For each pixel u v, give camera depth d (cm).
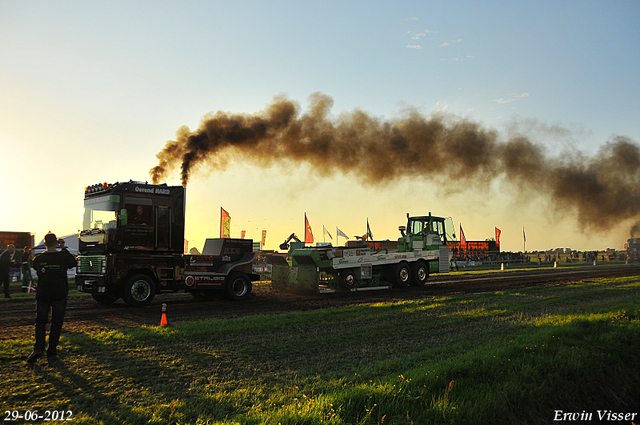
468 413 483
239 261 1491
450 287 1925
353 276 1742
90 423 433
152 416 452
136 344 764
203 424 437
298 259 1698
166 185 1342
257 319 1002
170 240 1327
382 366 639
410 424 447
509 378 601
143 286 1271
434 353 725
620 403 646
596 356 735
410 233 2131
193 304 1356
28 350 697
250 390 539
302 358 698
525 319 1046
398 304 1270
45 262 650
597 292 1625
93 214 1297
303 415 436
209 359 681
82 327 927
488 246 5541
